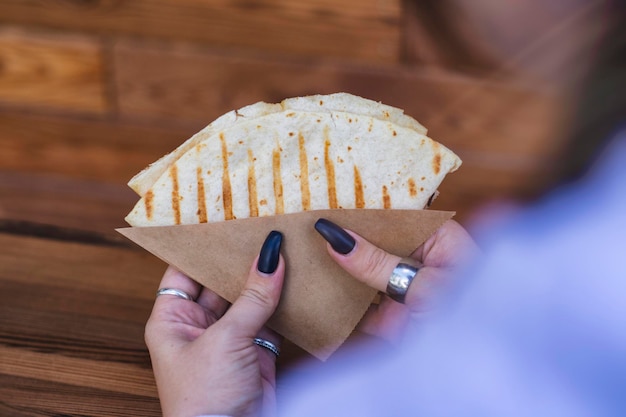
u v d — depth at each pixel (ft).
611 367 2.48
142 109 4.52
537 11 3.88
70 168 4.73
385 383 2.51
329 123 2.40
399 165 2.41
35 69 4.49
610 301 2.65
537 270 2.75
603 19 3.59
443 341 2.54
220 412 2.30
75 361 2.57
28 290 2.75
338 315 2.48
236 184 2.42
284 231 2.41
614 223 3.24
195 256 2.43
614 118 3.51
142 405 2.48
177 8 4.25
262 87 4.37
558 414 2.44
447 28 4.09
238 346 2.33
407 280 2.43
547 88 3.99
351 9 4.12
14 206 4.75
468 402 2.47
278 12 4.18
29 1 4.33
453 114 4.27
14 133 4.67
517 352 2.53
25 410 2.46
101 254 2.85
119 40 4.36
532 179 4.21
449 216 2.40
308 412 2.45
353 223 2.41
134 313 2.69
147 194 2.42
